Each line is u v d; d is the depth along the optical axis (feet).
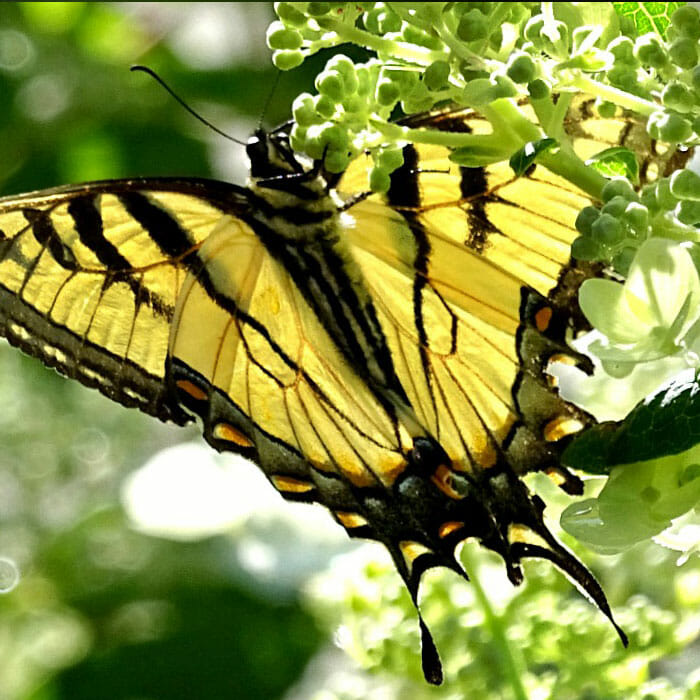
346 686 2.74
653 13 2.58
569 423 2.59
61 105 3.30
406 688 2.73
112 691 2.97
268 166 2.62
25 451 3.47
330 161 2.54
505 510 2.61
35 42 3.39
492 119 2.54
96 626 3.11
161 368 2.65
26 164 3.20
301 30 2.55
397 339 2.63
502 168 2.57
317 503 2.66
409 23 2.53
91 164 3.21
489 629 2.67
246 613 2.99
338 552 2.93
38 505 3.45
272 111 3.09
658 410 2.53
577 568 2.60
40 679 3.05
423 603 2.68
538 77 2.52
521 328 2.59
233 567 2.93
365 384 2.64
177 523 2.95
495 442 2.61
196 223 2.63
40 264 2.62
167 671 2.97
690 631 2.66
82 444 3.48
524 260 2.59
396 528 2.64
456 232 2.60
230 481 2.96
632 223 2.52
